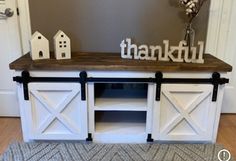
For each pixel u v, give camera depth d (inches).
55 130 68.7
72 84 64.3
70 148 68.7
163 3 75.9
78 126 68.4
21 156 64.8
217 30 80.4
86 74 63.7
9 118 86.9
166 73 64.2
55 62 65.2
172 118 67.9
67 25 78.0
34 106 66.1
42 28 78.2
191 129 69.3
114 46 80.2
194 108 67.0
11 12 76.3
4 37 79.4
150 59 69.8
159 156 65.8
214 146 70.7
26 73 62.9
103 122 75.9
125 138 70.8
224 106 90.2
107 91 79.9
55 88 64.2
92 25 78.1
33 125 67.6
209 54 79.1
